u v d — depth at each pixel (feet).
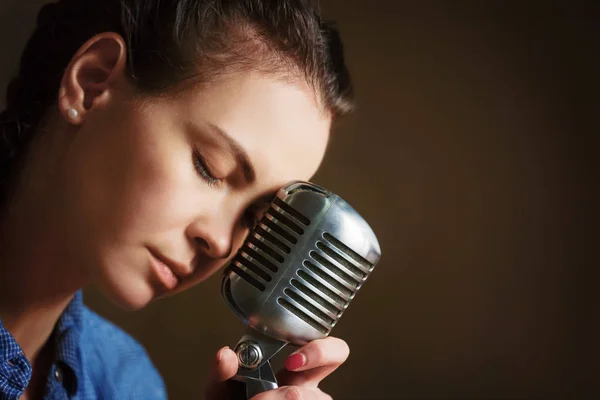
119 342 3.67
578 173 5.19
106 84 2.40
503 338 5.25
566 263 5.21
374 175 5.43
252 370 2.32
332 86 2.58
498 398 5.22
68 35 2.60
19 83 2.70
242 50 2.37
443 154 5.40
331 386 5.29
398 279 5.37
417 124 5.43
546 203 5.25
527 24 5.29
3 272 2.58
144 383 3.64
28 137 2.56
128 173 2.27
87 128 2.39
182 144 2.25
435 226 5.38
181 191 2.23
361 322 5.36
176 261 2.29
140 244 2.27
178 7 2.40
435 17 5.44
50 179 2.47
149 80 2.32
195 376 5.38
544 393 5.17
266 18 2.44
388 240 5.39
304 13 2.50
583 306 5.16
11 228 2.55
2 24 4.67
